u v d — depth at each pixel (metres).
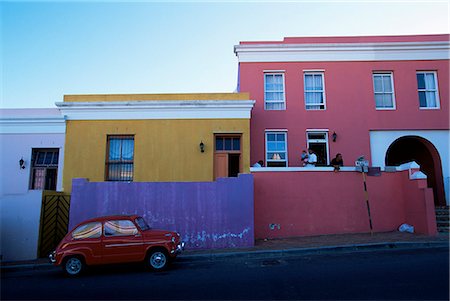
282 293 6.59
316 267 8.55
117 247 9.12
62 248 9.13
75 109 14.83
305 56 16.66
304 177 13.48
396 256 9.39
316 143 16.31
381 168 13.73
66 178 14.31
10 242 11.70
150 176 14.34
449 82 16.44
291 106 16.31
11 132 14.93
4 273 10.07
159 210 12.07
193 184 12.20
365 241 11.39
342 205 13.37
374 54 16.59
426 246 10.67
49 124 14.90
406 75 16.47
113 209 12.04
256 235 13.09
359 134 16.08
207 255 10.54
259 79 16.53
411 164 13.11
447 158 15.94
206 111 14.74
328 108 16.27
